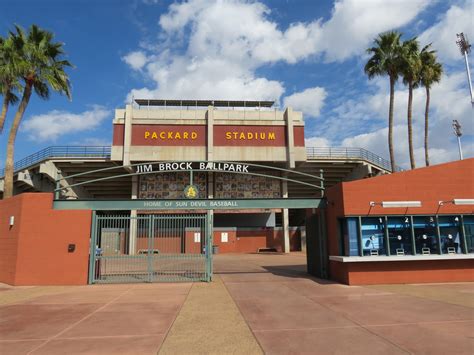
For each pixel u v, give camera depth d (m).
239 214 43.97
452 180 13.05
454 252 12.75
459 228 12.94
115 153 35.22
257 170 38.84
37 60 21.17
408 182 12.94
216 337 6.43
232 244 38.59
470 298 9.61
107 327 7.19
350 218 12.71
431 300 9.40
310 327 7.00
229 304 9.43
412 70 27.28
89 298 10.44
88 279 13.38
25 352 5.69
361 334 6.44
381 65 27.55
